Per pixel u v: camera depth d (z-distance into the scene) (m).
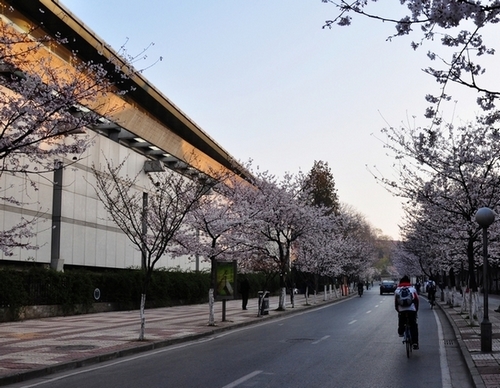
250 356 14.94
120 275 34.56
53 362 13.38
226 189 32.41
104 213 34.88
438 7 7.72
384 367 12.98
